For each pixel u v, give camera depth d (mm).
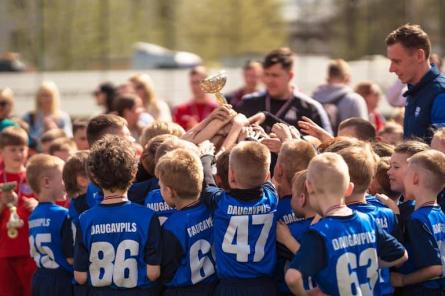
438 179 8039
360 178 7777
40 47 36562
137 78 18562
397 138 12844
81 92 31594
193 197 8148
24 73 34062
